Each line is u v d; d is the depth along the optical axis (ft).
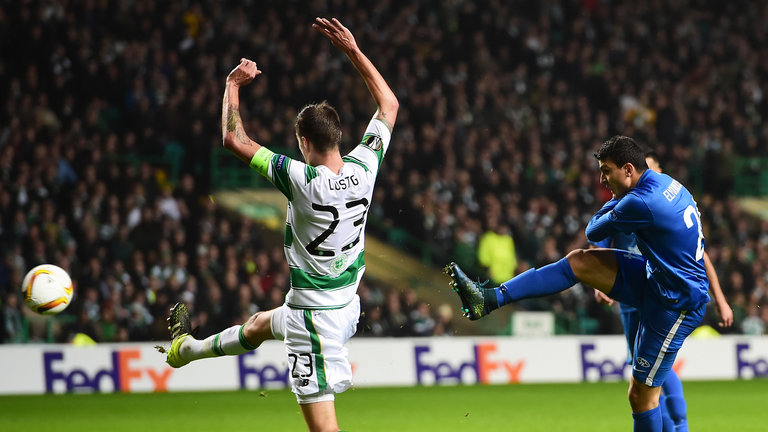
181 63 88.22
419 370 64.08
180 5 90.58
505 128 91.45
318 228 24.43
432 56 95.30
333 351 24.71
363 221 25.16
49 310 29.37
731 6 113.80
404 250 82.17
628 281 28.43
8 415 47.37
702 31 110.93
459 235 80.94
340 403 53.72
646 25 109.19
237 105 24.89
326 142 24.53
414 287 80.38
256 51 89.86
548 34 103.81
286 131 85.61
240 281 71.56
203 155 82.33
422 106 90.43
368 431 41.93
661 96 98.94
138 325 65.98
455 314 80.79
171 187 80.74
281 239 83.61
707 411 49.29
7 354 57.88
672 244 27.30
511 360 65.46
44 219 71.46
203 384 60.49
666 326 27.84
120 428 42.52
